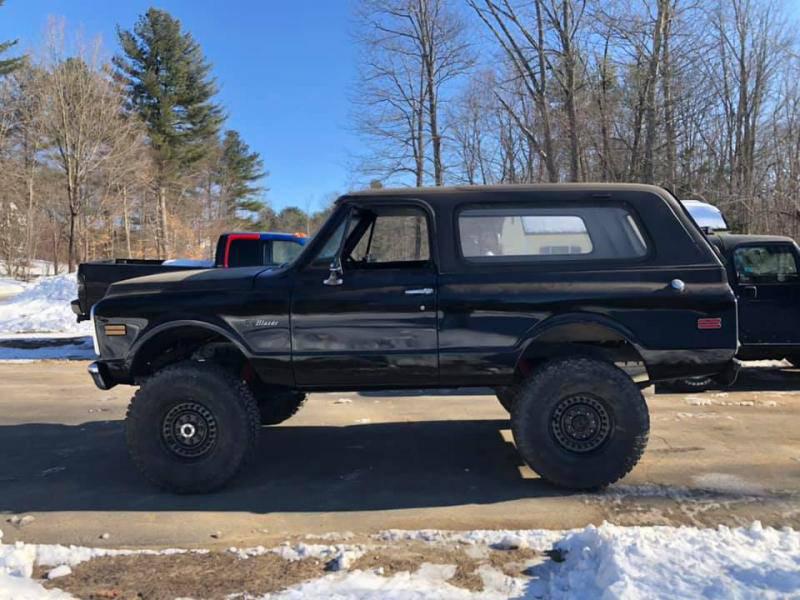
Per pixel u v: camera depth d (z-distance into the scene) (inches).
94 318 190.4
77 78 1099.9
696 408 274.8
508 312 178.2
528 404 178.5
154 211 1749.5
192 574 132.6
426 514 168.7
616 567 121.1
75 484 195.2
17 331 560.4
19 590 125.5
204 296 184.9
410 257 203.3
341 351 181.5
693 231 182.5
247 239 422.0
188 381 180.4
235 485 192.5
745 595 109.7
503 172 1211.9
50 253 1761.8
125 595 123.9
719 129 1046.4
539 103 914.1
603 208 184.1
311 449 227.9
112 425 266.2
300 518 167.5
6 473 205.9
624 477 190.4
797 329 313.1
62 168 1309.1
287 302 181.8
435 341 180.1
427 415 275.9
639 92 914.1
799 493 178.1
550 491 183.2
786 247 316.5
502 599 119.0
